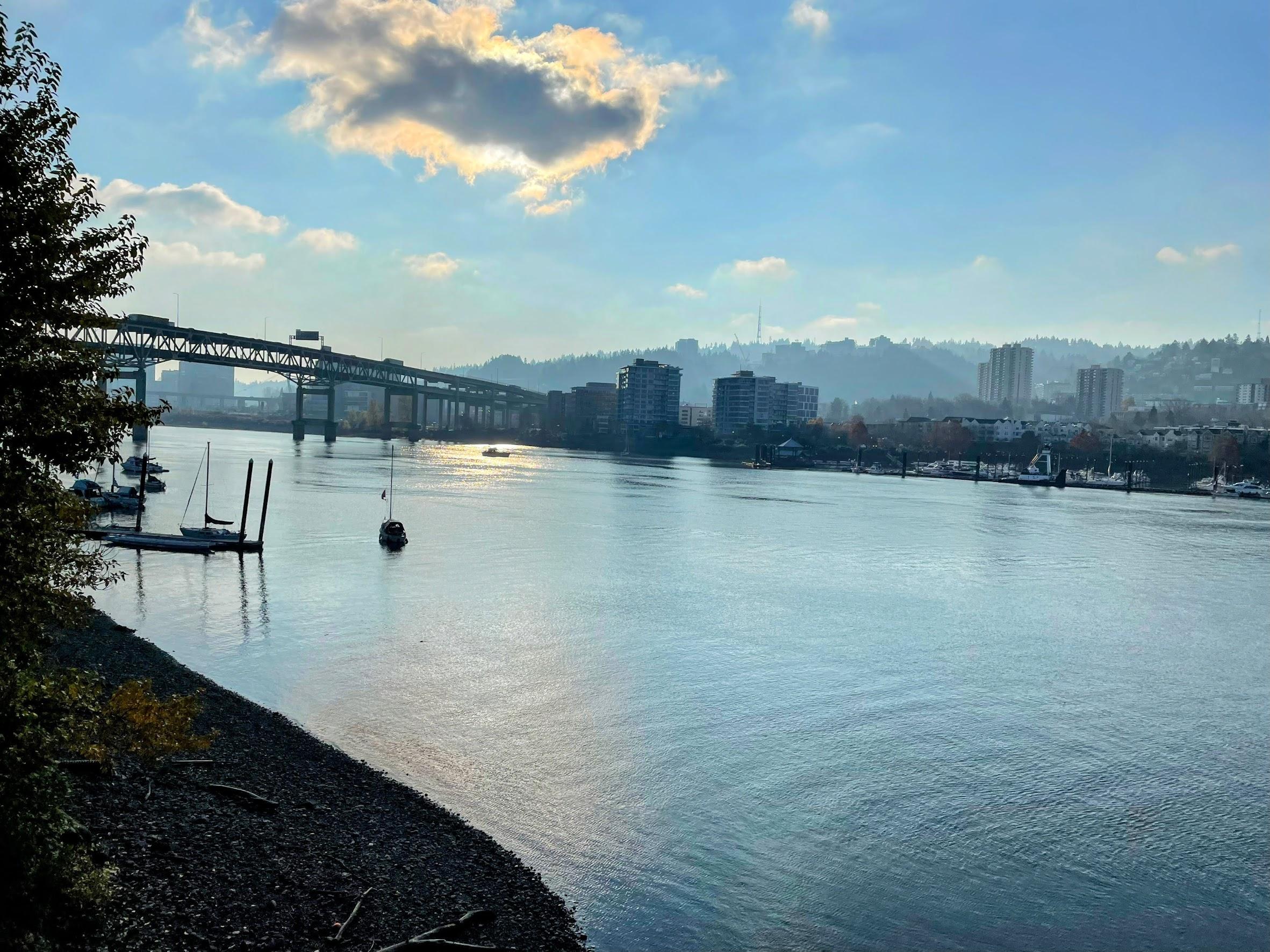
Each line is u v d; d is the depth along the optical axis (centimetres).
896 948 2662
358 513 12650
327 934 2288
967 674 5500
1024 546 11894
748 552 10512
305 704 4459
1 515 1838
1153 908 2916
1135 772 4012
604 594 7569
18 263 1769
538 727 4291
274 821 2888
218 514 11794
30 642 1917
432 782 3609
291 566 8300
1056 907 2908
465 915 2536
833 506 17538
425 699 4616
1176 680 5522
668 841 3228
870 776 3884
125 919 2083
